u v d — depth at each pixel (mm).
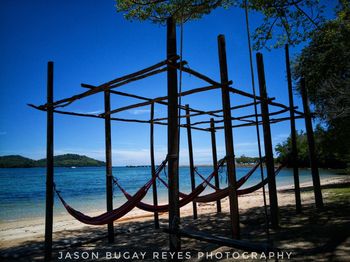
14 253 6070
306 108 8367
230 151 4812
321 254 3848
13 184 44688
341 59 13641
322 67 14953
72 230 8977
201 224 8227
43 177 67062
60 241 6977
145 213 13484
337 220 6168
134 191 29734
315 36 8422
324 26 7910
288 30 8062
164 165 5305
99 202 21203
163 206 6211
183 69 3953
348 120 14680
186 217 10203
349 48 11711
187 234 3639
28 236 8602
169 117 3865
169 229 3754
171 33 3945
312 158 8375
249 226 6828
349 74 14258
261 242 4875
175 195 3777
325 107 14305
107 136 6441
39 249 6371
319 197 8273
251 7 7762
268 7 7641
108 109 6457
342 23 8055
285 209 9000
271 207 6133
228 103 4852
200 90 4895
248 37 2795
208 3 7262
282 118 7781
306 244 4441
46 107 5500
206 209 12570
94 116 6270
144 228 8367
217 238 3424
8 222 12758
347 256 3633
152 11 7680
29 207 19219
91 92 5027
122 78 4539
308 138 8414
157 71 4117
